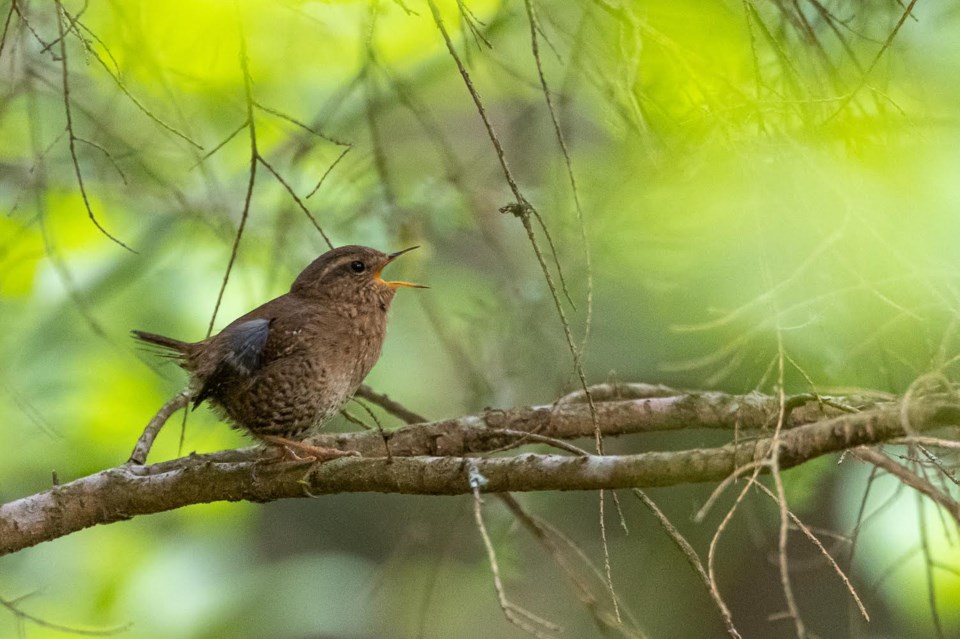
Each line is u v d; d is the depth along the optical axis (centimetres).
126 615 1345
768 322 754
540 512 1317
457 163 1104
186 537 1436
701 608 1330
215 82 1058
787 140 702
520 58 1091
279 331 892
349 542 1622
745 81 874
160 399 1254
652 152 788
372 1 832
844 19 864
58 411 1230
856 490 1059
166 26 967
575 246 1064
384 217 1127
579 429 866
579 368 659
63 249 1246
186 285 1277
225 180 1213
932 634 1066
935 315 759
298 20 1077
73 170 1157
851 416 611
